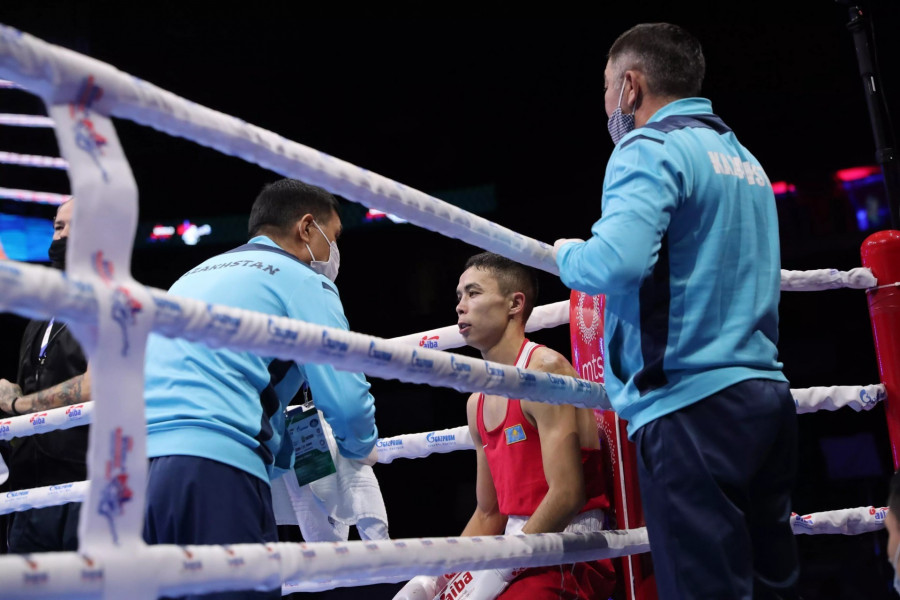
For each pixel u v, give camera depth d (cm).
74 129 93
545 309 232
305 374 167
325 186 124
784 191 638
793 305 623
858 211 618
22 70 89
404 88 683
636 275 129
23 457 233
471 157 704
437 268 709
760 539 135
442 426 614
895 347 228
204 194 713
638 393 138
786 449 136
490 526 218
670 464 132
